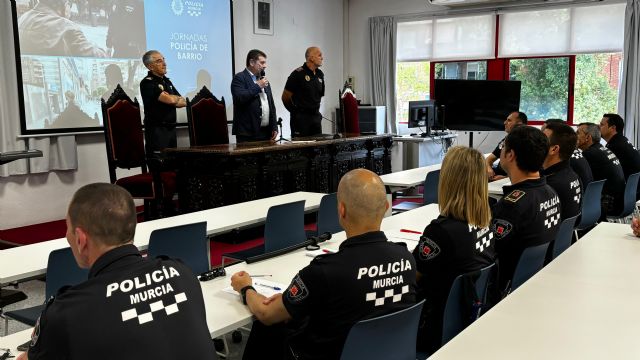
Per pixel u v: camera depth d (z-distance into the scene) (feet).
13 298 9.41
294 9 31.76
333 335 5.87
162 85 19.89
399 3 33.53
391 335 5.71
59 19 20.93
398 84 34.45
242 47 28.78
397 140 28.19
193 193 17.92
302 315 5.97
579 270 7.64
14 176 20.38
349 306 5.81
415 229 10.52
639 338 5.47
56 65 20.97
